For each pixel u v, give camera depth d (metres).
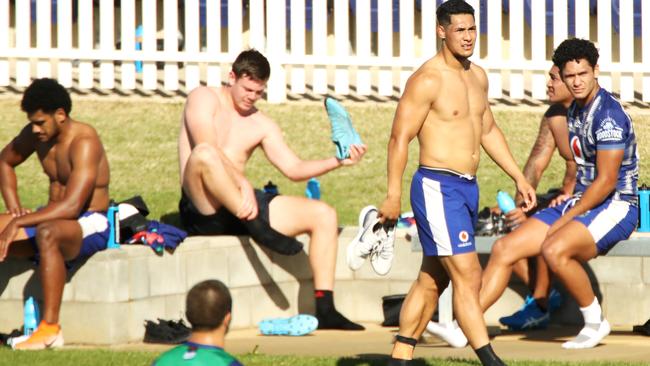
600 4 52.03
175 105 52.12
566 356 31.28
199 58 52.38
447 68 28.16
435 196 27.95
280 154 38.09
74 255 33.53
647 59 52.34
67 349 32.38
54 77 53.66
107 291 33.81
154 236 34.94
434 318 35.09
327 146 48.38
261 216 36.50
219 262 36.59
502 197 36.38
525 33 57.97
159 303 35.09
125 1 52.38
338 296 38.44
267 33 52.38
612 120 32.81
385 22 52.28
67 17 52.16
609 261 36.75
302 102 52.44
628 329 36.19
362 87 52.94
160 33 59.16
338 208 43.91
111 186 45.31
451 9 27.95
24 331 34.09
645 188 36.81
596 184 32.81
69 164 34.09
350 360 30.00
